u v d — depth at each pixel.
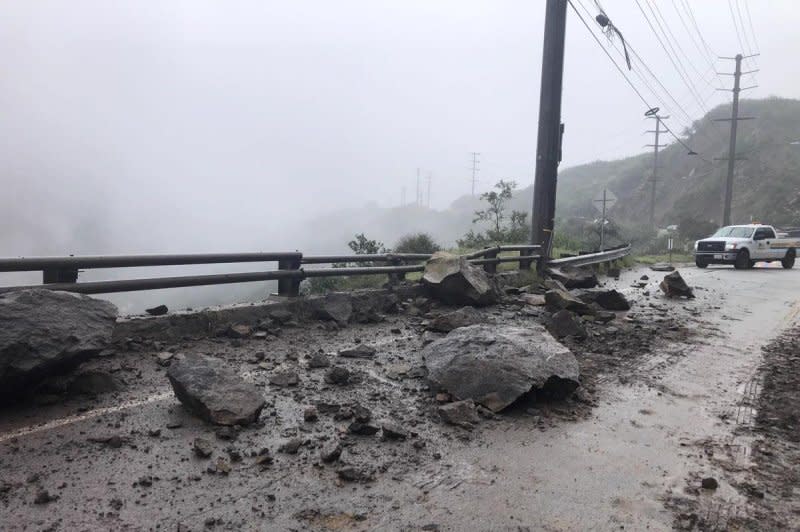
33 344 4.66
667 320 10.61
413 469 4.11
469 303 10.71
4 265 5.45
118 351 6.27
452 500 3.71
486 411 5.22
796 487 4.09
